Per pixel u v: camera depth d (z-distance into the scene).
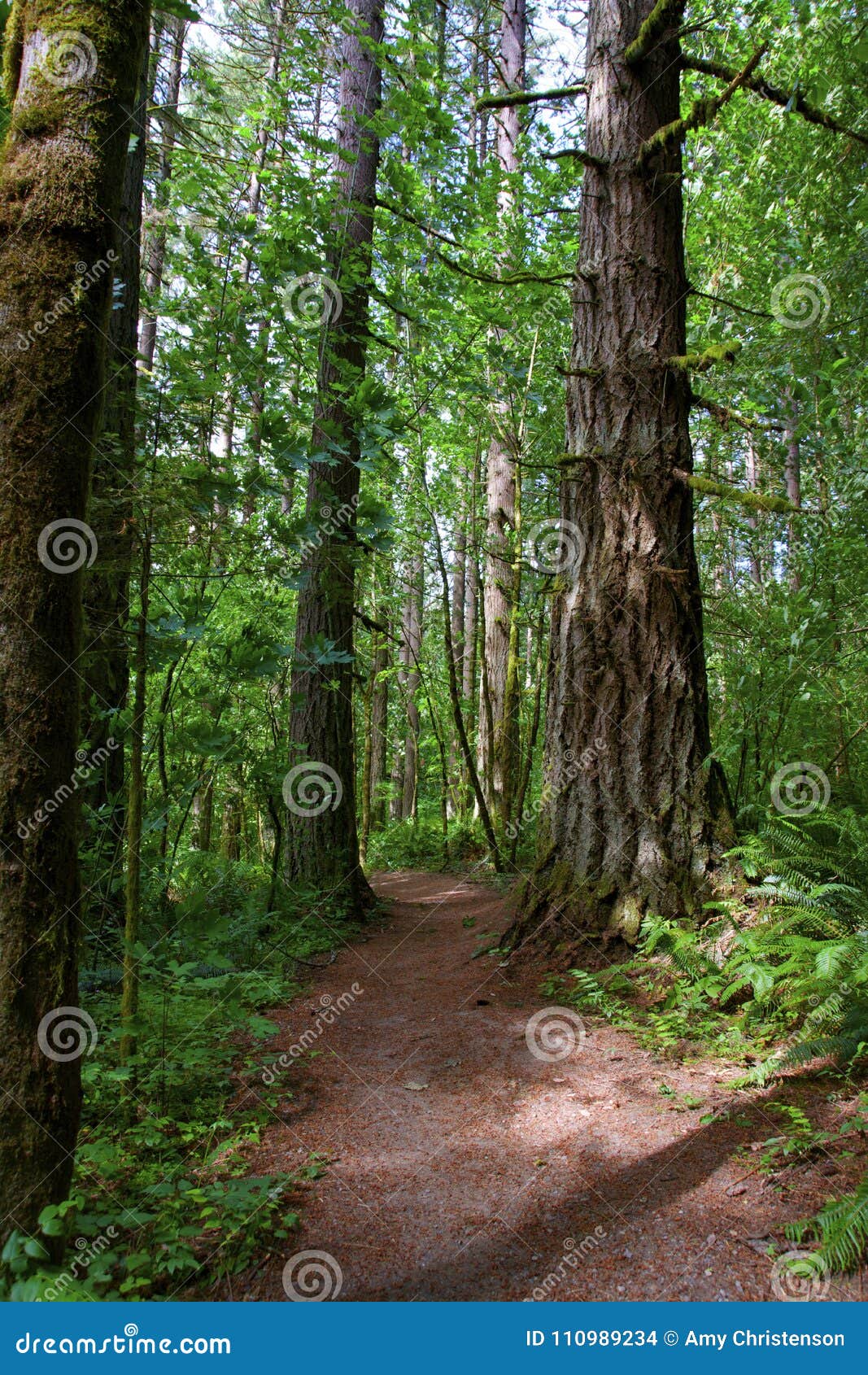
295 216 6.34
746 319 7.27
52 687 2.16
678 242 5.45
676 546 5.15
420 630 15.96
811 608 5.75
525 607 9.72
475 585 12.32
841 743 6.11
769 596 6.53
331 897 6.89
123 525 3.47
